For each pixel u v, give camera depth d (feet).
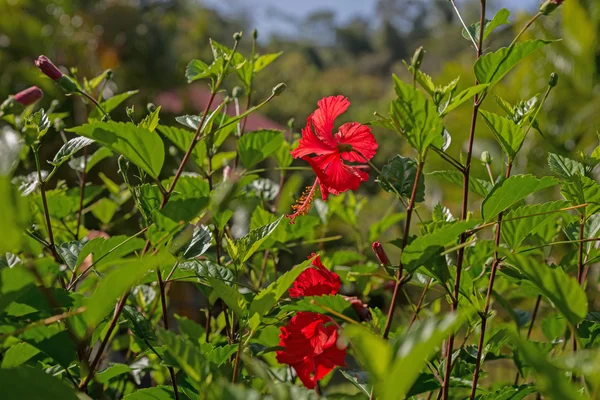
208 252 7.81
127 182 5.09
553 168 5.58
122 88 26.66
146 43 28.37
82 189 7.41
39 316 4.21
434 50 98.89
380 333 5.16
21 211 3.12
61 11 24.81
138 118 25.16
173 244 4.50
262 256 8.61
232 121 5.10
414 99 3.90
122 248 5.27
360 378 4.75
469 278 5.15
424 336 2.71
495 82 4.72
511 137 4.84
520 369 5.72
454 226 3.96
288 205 9.53
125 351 8.83
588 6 20.03
